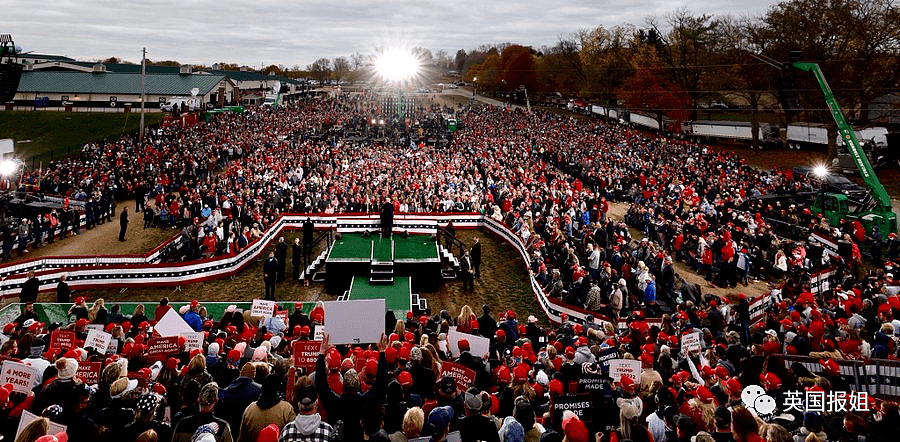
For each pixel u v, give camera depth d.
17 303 16.16
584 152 47.47
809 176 37.91
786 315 14.09
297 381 7.23
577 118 92.38
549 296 17.80
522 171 38.06
